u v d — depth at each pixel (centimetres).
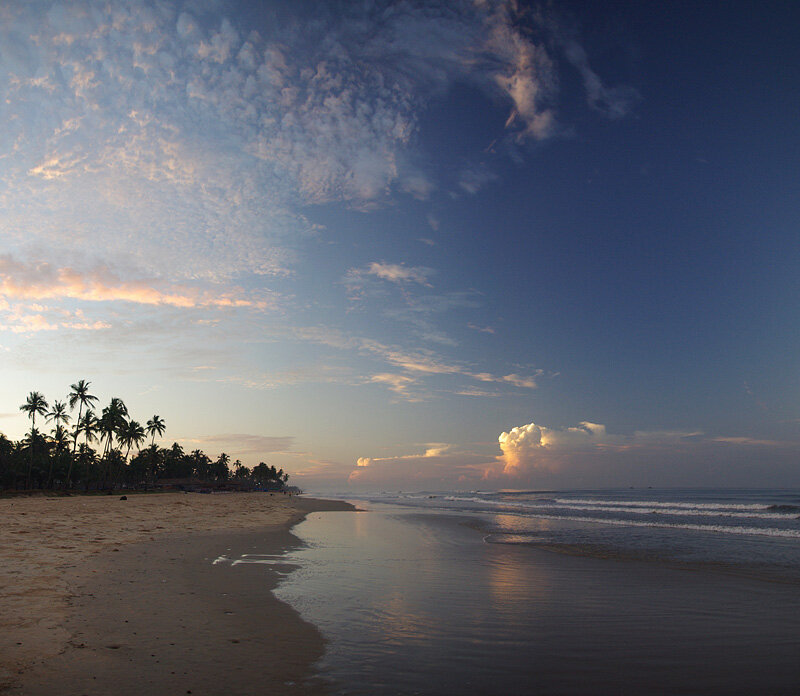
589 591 1182
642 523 3375
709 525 3206
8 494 7175
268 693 571
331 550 1872
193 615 877
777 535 2562
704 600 1092
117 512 3250
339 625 860
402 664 682
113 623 804
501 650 748
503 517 4031
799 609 1019
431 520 3678
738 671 671
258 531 2494
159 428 13025
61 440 9506
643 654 736
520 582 1288
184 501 6234
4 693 534
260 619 877
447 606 1015
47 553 1397
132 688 566
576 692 599
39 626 761
